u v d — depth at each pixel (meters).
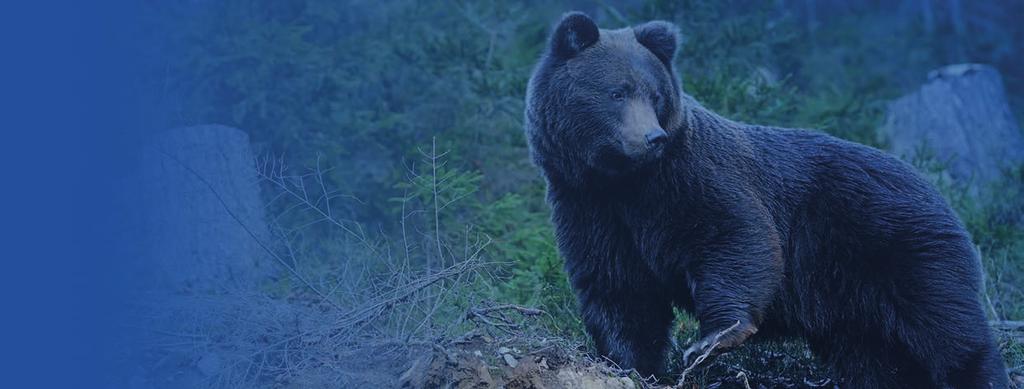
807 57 24.91
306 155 16.05
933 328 10.36
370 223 15.68
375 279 11.75
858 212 10.52
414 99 17.78
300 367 9.73
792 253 10.61
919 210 10.52
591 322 10.63
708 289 9.98
